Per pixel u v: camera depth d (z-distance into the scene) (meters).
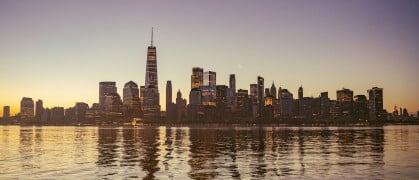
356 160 73.50
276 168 62.72
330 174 55.47
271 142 143.38
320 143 133.62
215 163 70.81
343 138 174.25
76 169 63.09
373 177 52.59
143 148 113.75
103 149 109.38
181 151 100.62
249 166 65.75
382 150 97.69
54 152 98.19
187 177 54.34
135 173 58.34
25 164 70.25
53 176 55.88
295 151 97.19
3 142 150.00
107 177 54.62
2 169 63.41
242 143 138.00
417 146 112.62
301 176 54.03
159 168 63.94
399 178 51.72
